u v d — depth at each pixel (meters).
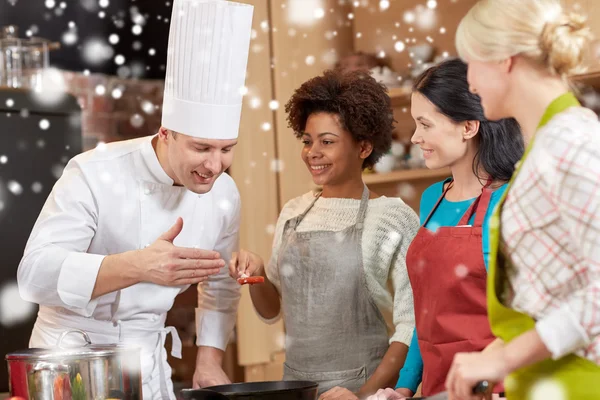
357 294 2.06
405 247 2.05
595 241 1.11
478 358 1.16
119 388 1.48
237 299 2.25
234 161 3.59
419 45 3.57
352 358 2.05
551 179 1.16
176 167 1.85
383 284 2.07
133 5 4.02
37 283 1.82
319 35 3.76
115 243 1.96
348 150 2.11
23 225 3.13
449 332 1.67
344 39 3.83
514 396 1.28
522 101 1.24
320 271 2.08
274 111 3.68
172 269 1.74
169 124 1.83
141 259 1.75
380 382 1.92
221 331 2.21
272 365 3.65
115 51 3.97
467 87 1.71
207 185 1.86
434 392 1.71
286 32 3.68
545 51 1.19
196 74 1.78
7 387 3.05
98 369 1.46
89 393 1.45
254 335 3.60
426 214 1.88
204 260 1.77
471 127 1.73
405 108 3.56
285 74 3.68
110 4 3.96
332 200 2.16
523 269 1.23
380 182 3.62
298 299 2.11
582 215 1.12
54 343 1.97
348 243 2.08
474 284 1.66
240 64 1.83
